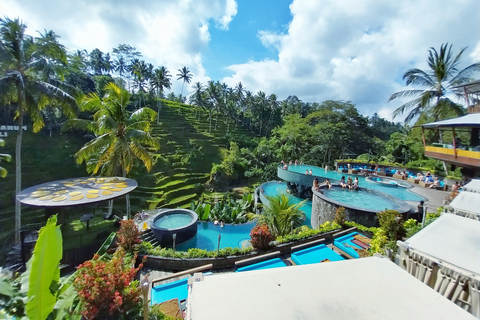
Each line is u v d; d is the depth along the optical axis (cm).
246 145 5112
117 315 398
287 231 1112
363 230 1021
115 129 1399
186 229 1308
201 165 3984
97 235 1252
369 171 2380
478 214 586
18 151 1367
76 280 403
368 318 220
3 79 1232
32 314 342
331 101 3903
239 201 2252
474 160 1234
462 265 336
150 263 842
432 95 2155
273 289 256
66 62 1465
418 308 234
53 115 3041
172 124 4966
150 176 3206
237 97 6619
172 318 486
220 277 277
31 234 938
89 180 1252
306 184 1966
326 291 255
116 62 6150
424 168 2372
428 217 1053
